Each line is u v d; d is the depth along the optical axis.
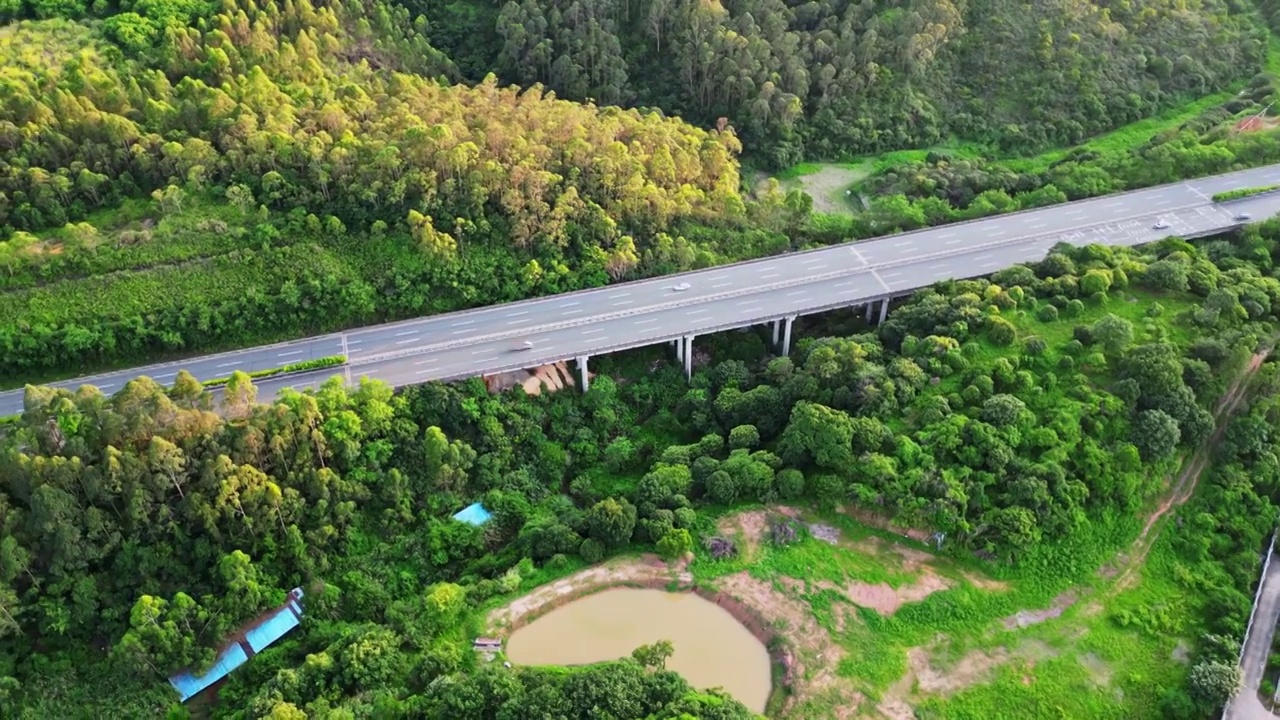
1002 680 104.31
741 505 120.19
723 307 146.38
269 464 116.56
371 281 141.75
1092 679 104.88
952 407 125.00
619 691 93.81
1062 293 142.12
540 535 117.62
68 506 104.56
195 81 154.50
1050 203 171.62
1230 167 180.00
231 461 111.25
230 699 104.06
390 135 153.50
